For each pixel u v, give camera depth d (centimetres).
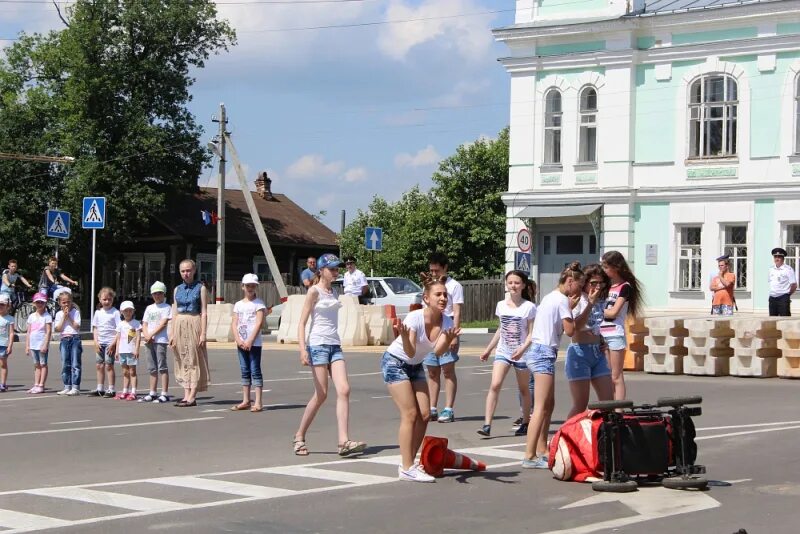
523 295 1469
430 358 1583
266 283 4894
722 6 3738
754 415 1609
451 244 5734
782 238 3669
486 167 5816
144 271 5806
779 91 3681
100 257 5631
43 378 2070
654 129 3900
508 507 995
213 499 1038
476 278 5703
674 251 3856
